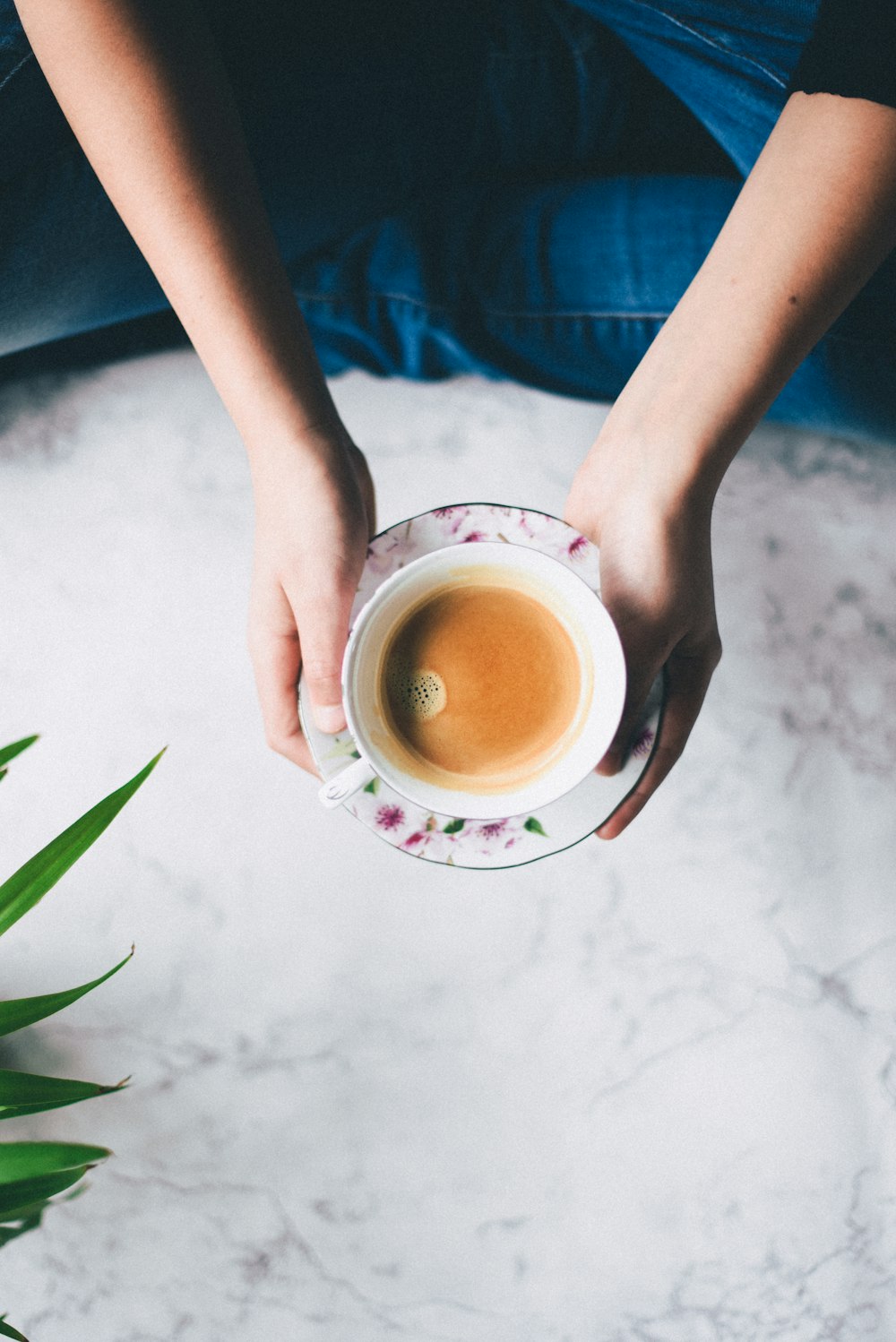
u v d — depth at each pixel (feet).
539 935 2.92
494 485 3.04
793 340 2.23
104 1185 2.87
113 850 2.94
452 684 2.27
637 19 2.45
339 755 2.29
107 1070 2.90
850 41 2.12
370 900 2.93
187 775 2.96
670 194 2.69
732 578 3.04
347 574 2.28
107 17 2.17
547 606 2.27
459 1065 2.90
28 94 2.36
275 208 2.66
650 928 2.93
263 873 2.94
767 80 2.43
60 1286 2.86
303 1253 2.86
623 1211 2.88
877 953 2.93
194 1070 2.90
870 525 3.05
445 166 2.77
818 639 3.02
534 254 2.74
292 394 2.30
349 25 2.48
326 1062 2.90
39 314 2.72
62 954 2.92
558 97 2.65
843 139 2.16
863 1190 2.87
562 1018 2.91
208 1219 2.87
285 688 2.38
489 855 2.27
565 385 3.01
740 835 2.96
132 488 3.06
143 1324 2.85
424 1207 2.87
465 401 3.07
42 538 3.04
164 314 3.04
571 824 2.28
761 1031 2.91
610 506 2.32
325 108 2.56
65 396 3.08
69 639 3.01
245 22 2.43
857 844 2.96
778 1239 2.87
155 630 3.01
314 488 2.29
